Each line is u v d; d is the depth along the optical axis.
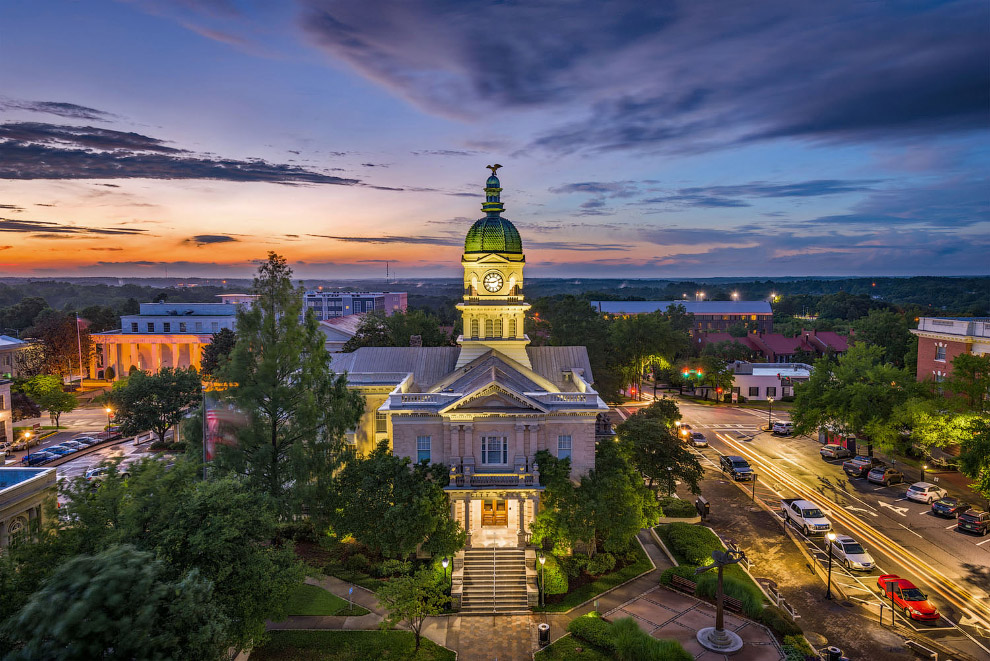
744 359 126.06
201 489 29.00
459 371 52.06
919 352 76.31
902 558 42.38
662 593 38.81
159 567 22.17
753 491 55.94
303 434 41.94
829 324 174.62
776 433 77.06
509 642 33.94
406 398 45.19
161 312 121.69
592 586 39.53
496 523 45.84
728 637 32.56
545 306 110.50
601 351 85.62
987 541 44.94
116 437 76.88
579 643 33.53
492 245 52.56
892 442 58.44
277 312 43.69
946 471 61.00
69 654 19.55
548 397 45.25
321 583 40.09
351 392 46.53
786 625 33.38
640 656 30.62
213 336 101.50
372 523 39.22
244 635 27.75
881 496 54.41
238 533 27.88
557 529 40.09
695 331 141.00
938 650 32.12
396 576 40.31
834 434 68.19
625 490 40.12
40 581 22.22
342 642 33.44
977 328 67.00
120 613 20.66
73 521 26.05
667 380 115.44
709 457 67.06
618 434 50.38
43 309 156.25
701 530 46.41
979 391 56.03
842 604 36.75
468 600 38.00
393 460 40.97
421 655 32.50
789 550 44.12
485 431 44.44
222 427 41.22
